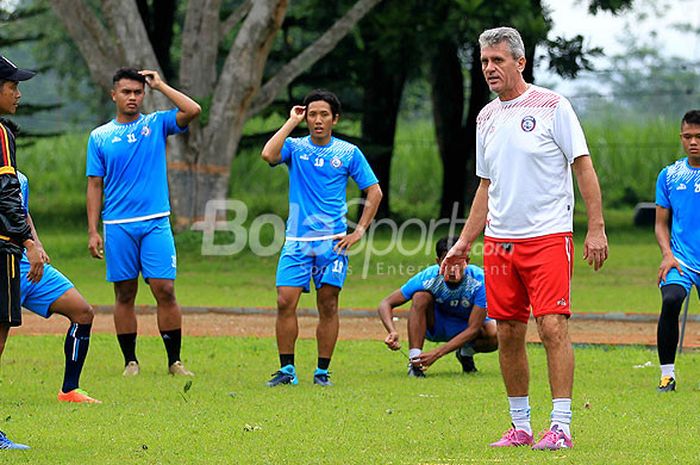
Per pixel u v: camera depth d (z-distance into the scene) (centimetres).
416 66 11450
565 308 2508
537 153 2522
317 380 3697
